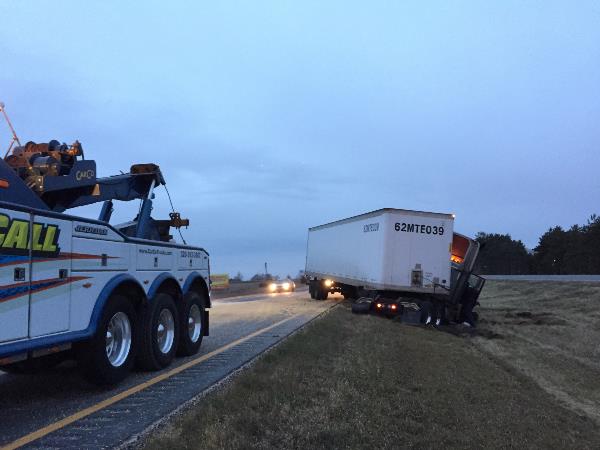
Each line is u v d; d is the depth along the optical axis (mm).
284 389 6145
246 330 12664
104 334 6188
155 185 9859
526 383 9500
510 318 20969
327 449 4574
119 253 6629
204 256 10023
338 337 11219
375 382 7160
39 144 6582
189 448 4203
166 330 8070
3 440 4484
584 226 82625
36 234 4949
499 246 102938
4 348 4469
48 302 5125
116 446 4340
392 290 17672
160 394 6141
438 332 15469
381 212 17781
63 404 5699
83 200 7305
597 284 28438
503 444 5508
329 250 25641
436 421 5891
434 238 17781
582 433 6723
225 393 5801
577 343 14898
